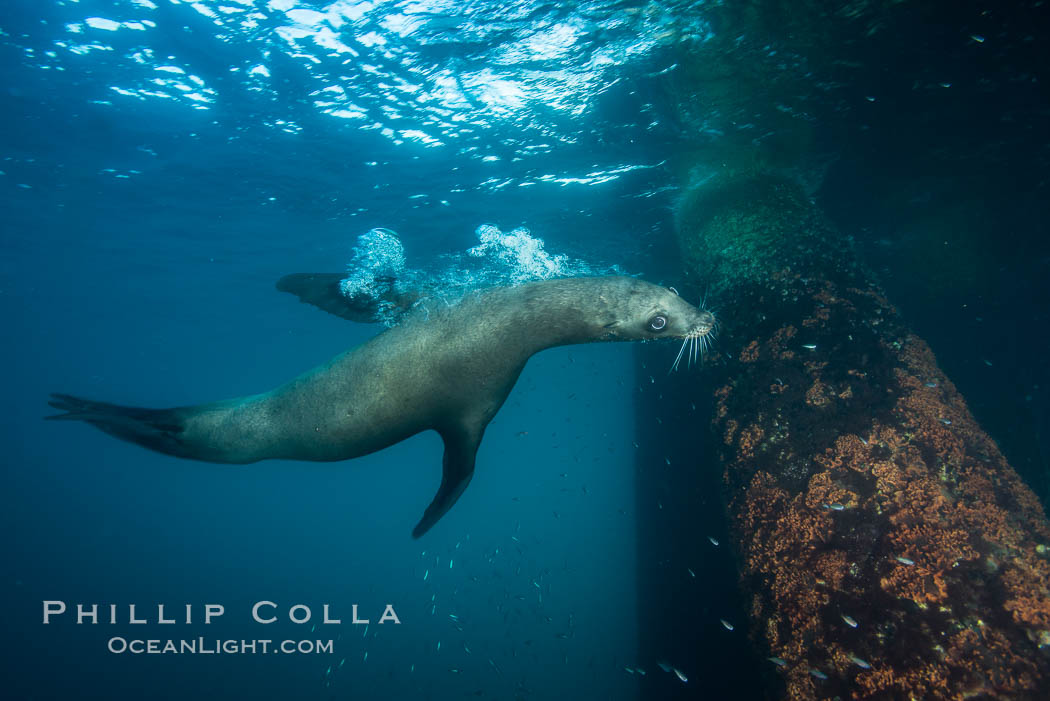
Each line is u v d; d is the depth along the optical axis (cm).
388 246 471
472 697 436
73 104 302
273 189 394
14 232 507
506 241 440
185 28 250
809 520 196
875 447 204
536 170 338
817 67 240
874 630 169
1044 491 351
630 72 250
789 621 183
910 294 433
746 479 219
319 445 132
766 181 314
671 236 418
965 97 256
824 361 233
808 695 170
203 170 371
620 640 491
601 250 456
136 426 138
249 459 138
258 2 235
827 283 259
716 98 263
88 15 245
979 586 167
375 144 326
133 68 275
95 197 422
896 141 294
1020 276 399
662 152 310
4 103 301
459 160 334
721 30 223
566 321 135
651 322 135
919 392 216
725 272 290
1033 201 344
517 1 219
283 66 270
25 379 1641
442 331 131
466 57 250
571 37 234
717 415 245
